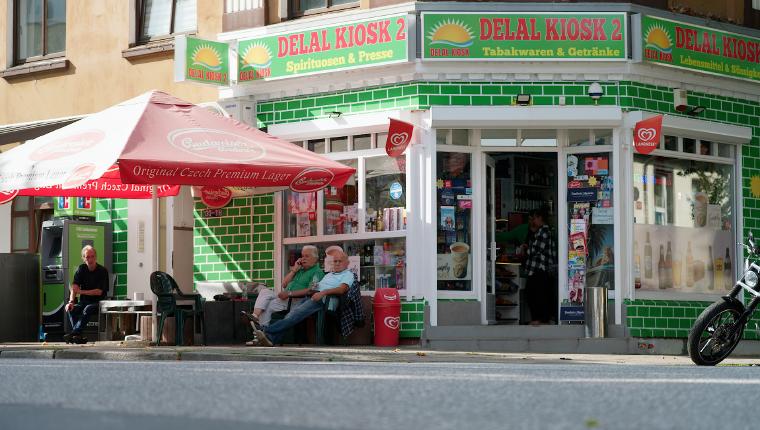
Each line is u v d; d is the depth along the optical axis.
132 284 19.23
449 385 6.59
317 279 16.06
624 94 16.06
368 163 16.66
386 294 15.80
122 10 19.38
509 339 15.69
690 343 10.62
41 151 14.47
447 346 15.69
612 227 16.05
